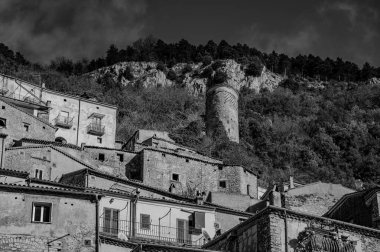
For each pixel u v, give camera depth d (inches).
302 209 2410.2
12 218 1456.7
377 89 7253.9
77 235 1497.3
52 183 1862.7
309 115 6274.6
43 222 1478.8
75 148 2780.5
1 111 2721.5
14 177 1817.2
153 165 2962.6
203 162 3088.1
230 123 4884.4
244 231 1524.4
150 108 5575.8
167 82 7460.6
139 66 7573.8
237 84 7642.7
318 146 4872.0
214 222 2044.8
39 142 2647.6
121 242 1615.4
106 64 7721.5
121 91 6082.7
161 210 1941.4
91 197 1546.5
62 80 5629.9
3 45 6309.1
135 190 2161.7
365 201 1772.9
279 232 1443.2
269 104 6368.1
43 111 3257.9
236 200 2645.2
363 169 4564.5
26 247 1439.5
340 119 5885.8
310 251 1441.9
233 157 4077.3
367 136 5211.6
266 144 4793.3
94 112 3659.0
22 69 5762.8
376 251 1536.7
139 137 3627.0
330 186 2493.8
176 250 1411.2
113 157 2933.1
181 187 2972.4
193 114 5826.8
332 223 1513.3
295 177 4138.8
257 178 3336.6
